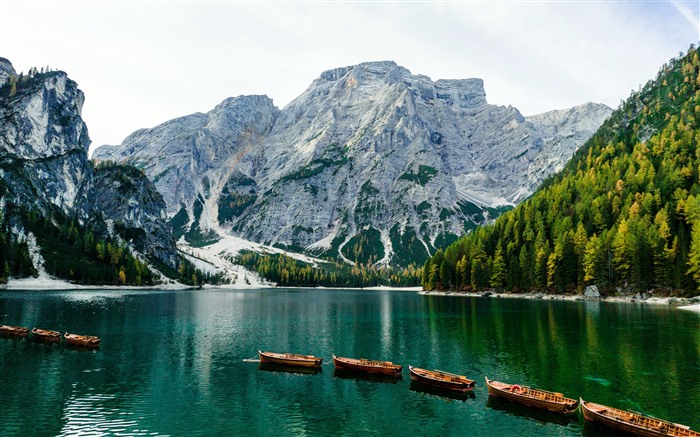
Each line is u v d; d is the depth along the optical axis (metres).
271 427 40.31
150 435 38.09
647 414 42.72
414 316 118.50
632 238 145.88
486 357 66.00
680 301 129.25
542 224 184.88
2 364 61.81
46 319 104.12
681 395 47.84
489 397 48.88
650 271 142.38
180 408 44.94
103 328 94.56
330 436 38.44
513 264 182.38
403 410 44.97
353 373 59.12
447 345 75.56
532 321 99.75
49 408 44.31
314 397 48.91
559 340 77.25
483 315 114.12
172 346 75.88
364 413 44.06
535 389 47.97
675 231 144.38
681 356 64.62
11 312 114.62
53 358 65.56
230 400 47.66
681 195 151.12
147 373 57.97
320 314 128.38
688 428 35.81
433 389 52.00
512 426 40.78
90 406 45.12
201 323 105.50
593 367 59.25
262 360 64.62
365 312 133.38
